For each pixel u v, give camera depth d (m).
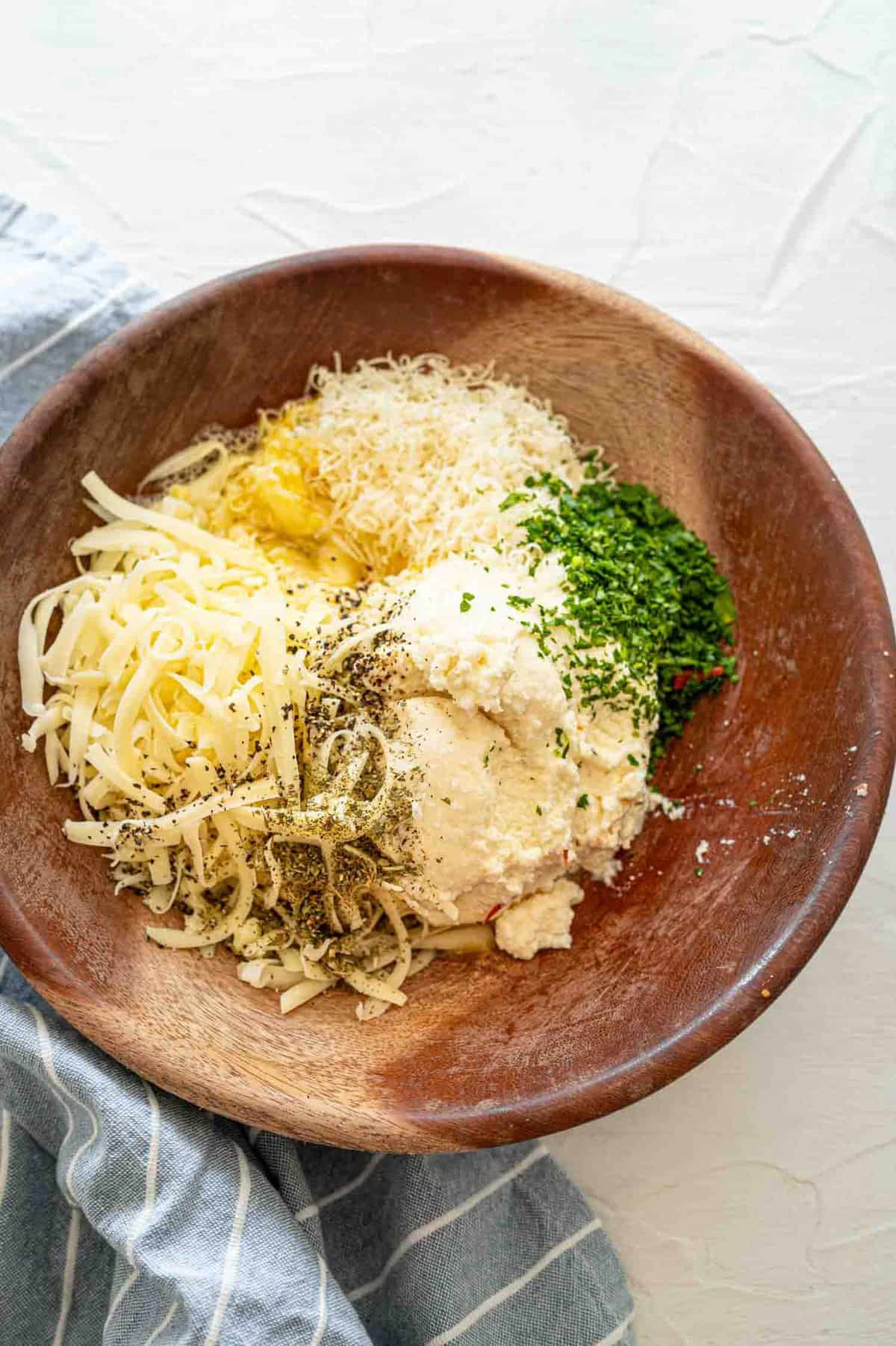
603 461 0.69
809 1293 0.67
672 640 0.67
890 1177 0.67
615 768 0.64
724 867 0.64
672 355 0.67
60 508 0.64
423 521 0.66
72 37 0.74
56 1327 0.64
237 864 0.63
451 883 0.62
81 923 0.62
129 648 0.63
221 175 0.73
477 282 0.67
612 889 0.66
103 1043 0.59
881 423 0.72
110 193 0.73
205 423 0.68
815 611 0.65
